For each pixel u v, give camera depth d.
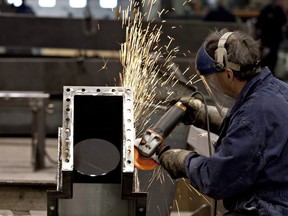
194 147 3.58
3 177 4.59
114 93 2.33
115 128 2.47
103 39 5.86
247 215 2.45
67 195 2.26
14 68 5.83
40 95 4.98
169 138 3.34
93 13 6.85
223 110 2.63
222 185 2.37
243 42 2.45
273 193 2.42
